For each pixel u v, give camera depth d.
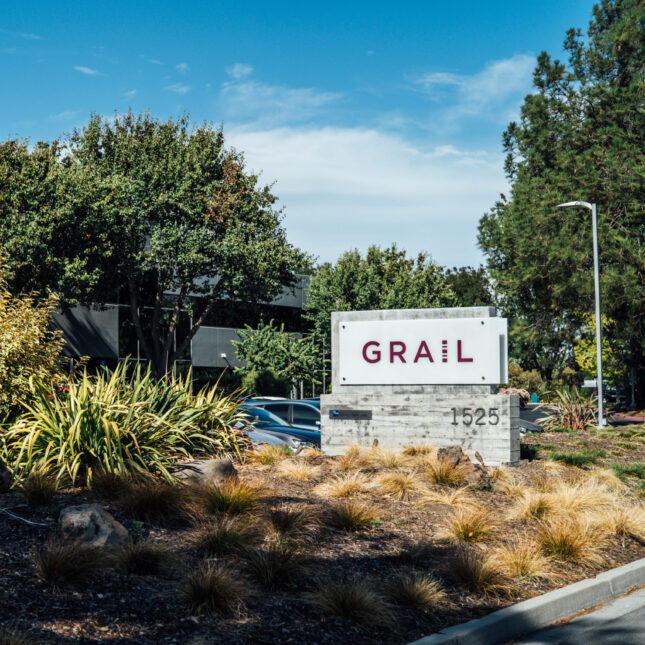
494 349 12.74
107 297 30.38
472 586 6.28
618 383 40.44
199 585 5.18
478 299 64.00
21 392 9.35
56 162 27.34
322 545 6.95
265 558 5.89
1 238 23.42
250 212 31.20
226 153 32.94
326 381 41.47
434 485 10.02
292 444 13.00
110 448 7.89
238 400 11.49
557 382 52.69
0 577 5.10
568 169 32.91
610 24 35.41
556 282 33.09
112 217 26.88
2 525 6.18
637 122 32.47
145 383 10.03
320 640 4.91
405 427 13.12
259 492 8.16
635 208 31.05
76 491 7.49
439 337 13.13
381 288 44.62
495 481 10.73
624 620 6.09
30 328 9.74
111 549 5.87
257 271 30.53
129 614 4.88
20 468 7.95
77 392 8.95
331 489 9.01
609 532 8.62
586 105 34.56
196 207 30.67
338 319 13.85
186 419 9.93
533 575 6.79
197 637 4.65
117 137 31.53
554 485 10.62
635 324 32.97
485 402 12.63
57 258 24.33
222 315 39.78
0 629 4.29
